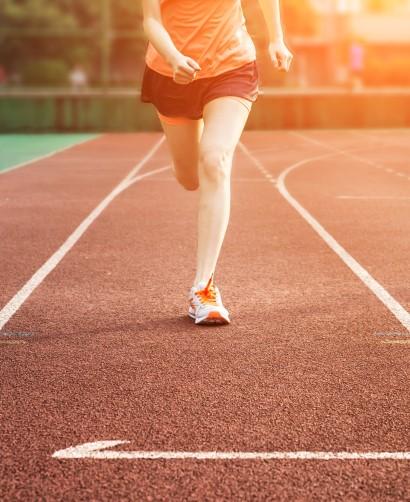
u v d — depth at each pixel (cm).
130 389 397
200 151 521
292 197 1234
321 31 7381
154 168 1736
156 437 336
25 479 296
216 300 521
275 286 630
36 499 281
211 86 523
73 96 3278
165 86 529
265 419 356
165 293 608
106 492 286
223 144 516
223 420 355
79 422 353
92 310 558
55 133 3269
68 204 1154
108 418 358
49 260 741
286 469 304
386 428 346
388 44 7669
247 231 905
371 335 493
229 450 322
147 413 364
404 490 287
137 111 3312
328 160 1959
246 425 349
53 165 1822
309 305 569
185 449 323
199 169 525
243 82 523
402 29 7731
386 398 384
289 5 7325
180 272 685
